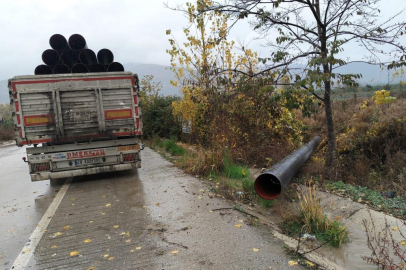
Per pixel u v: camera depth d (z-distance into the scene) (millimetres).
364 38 6301
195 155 8977
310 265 3295
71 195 6902
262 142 9102
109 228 4695
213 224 4551
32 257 3873
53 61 9258
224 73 8258
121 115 7891
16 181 9164
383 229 4094
